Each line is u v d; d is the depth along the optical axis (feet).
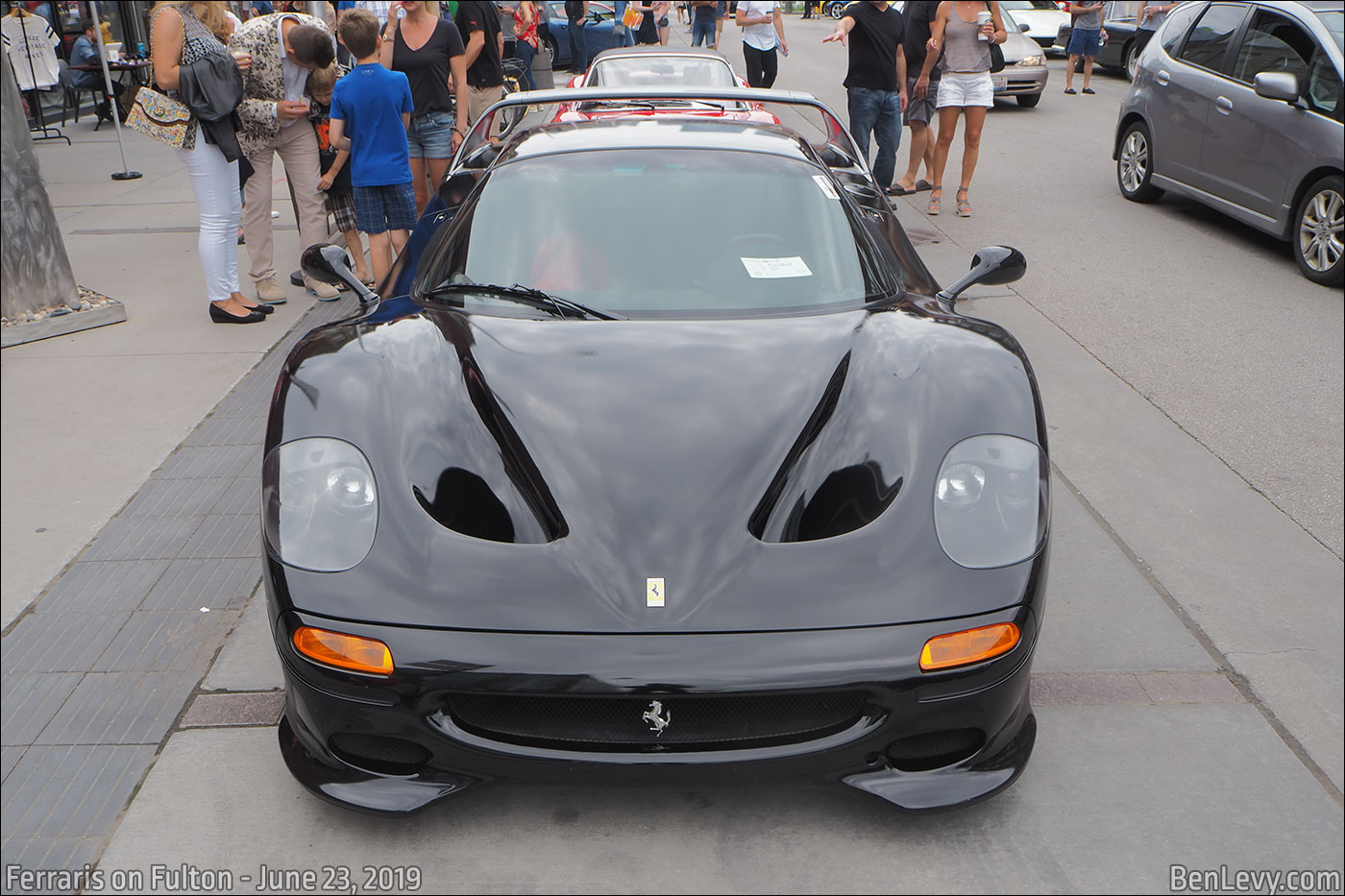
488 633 6.55
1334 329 18.63
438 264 9.93
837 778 6.98
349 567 6.85
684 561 6.77
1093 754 8.25
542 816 7.60
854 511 7.11
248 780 7.96
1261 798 7.80
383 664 6.59
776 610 6.62
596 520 6.96
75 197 29.45
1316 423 14.70
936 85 27.81
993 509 7.20
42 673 9.29
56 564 11.12
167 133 17.40
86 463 13.46
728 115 14.37
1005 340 8.80
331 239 24.91
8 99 17.47
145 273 22.12
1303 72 22.22
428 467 7.32
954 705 6.80
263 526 7.25
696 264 9.59
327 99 20.10
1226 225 26.08
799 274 9.57
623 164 10.67
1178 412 15.02
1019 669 6.97
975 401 7.86
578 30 58.49
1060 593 10.53
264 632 9.86
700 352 8.36
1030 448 7.63
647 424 7.57
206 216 18.22
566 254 9.66
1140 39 50.52
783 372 8.13
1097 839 7.39
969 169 26.09
